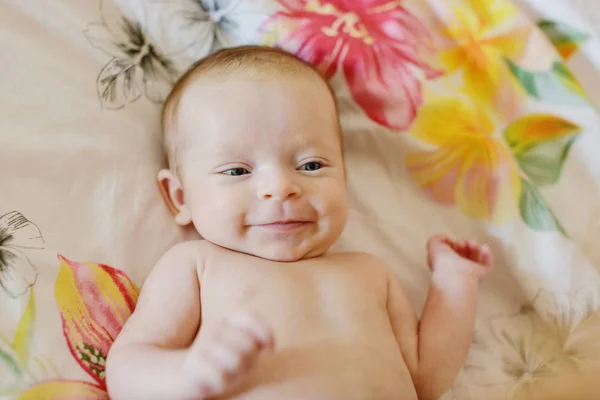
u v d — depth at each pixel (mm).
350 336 680
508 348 839
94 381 636
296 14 945
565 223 876
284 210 714
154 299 692
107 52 835
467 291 789
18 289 628
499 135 928
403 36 965
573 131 919
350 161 938
